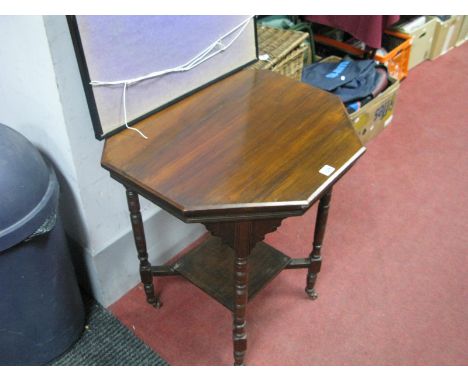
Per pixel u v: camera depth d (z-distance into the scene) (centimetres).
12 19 131
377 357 171
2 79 153
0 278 137
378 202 231
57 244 150
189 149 138
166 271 179
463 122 281
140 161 134
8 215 128
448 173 247
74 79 139
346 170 131
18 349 159
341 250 209
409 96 302
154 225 190
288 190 123
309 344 175
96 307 188
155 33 145
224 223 129
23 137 141
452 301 188
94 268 177
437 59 340
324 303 188
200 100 159
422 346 174
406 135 272
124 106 145
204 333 179
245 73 173
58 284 155
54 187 142
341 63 266
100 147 156
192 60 158
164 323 183
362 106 248
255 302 189
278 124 146
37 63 136
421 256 206
